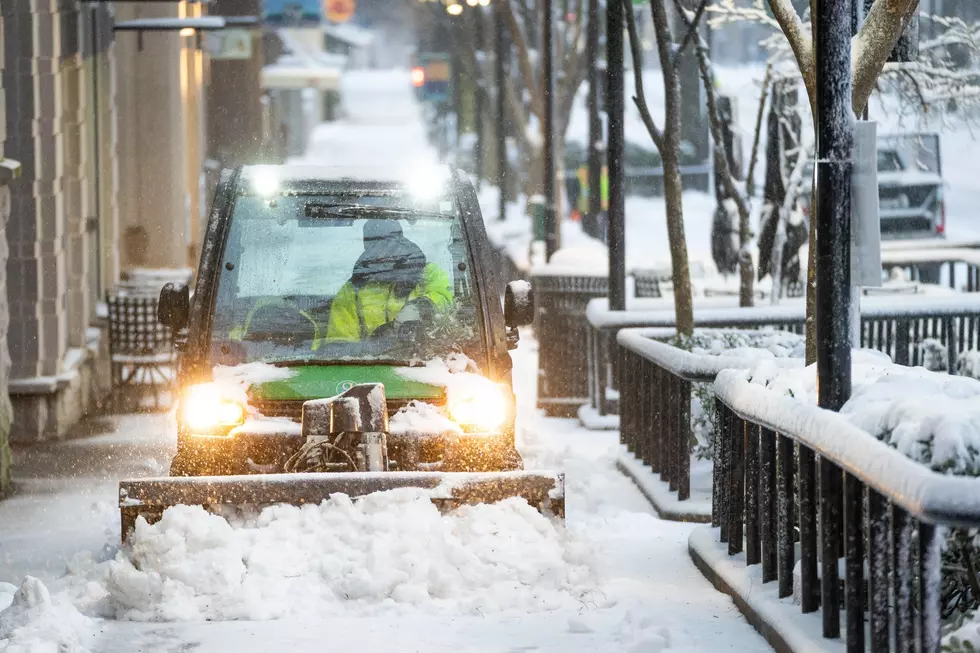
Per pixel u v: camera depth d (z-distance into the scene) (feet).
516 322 77.36
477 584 66.64
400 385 74.90
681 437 92.17
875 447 47.50
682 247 114.32
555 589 67.36
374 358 76.33
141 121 174.60
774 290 140.97
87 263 146.51
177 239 176.14
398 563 66.44
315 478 68.03
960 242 224.74
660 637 58.65
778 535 63.05
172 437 126.11
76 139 141.49
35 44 126.72
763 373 71.77
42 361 126.11
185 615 64.23
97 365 150.61
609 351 134.10
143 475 108.27
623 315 128.98
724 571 69.56
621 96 130.72
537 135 297.74
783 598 62.39
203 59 257.34
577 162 331.98
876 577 49.78
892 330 126.31
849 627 52.31
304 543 66.85
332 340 77.00
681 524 89.71
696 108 322.75
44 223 127.44
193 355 75.97
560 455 112.98
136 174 174.81
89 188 154.92
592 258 143.13
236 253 78.69
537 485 69.31
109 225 164.14
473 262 78.64
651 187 357.41
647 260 202.18
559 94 274.77
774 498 65.62
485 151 402.52
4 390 104.53
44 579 74.18
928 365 122.62
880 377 61.41
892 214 227.61
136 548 66.08
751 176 134.31
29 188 125.90
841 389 61.57
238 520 68.90
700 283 185.88
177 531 66.39
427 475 68.74
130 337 141.79
